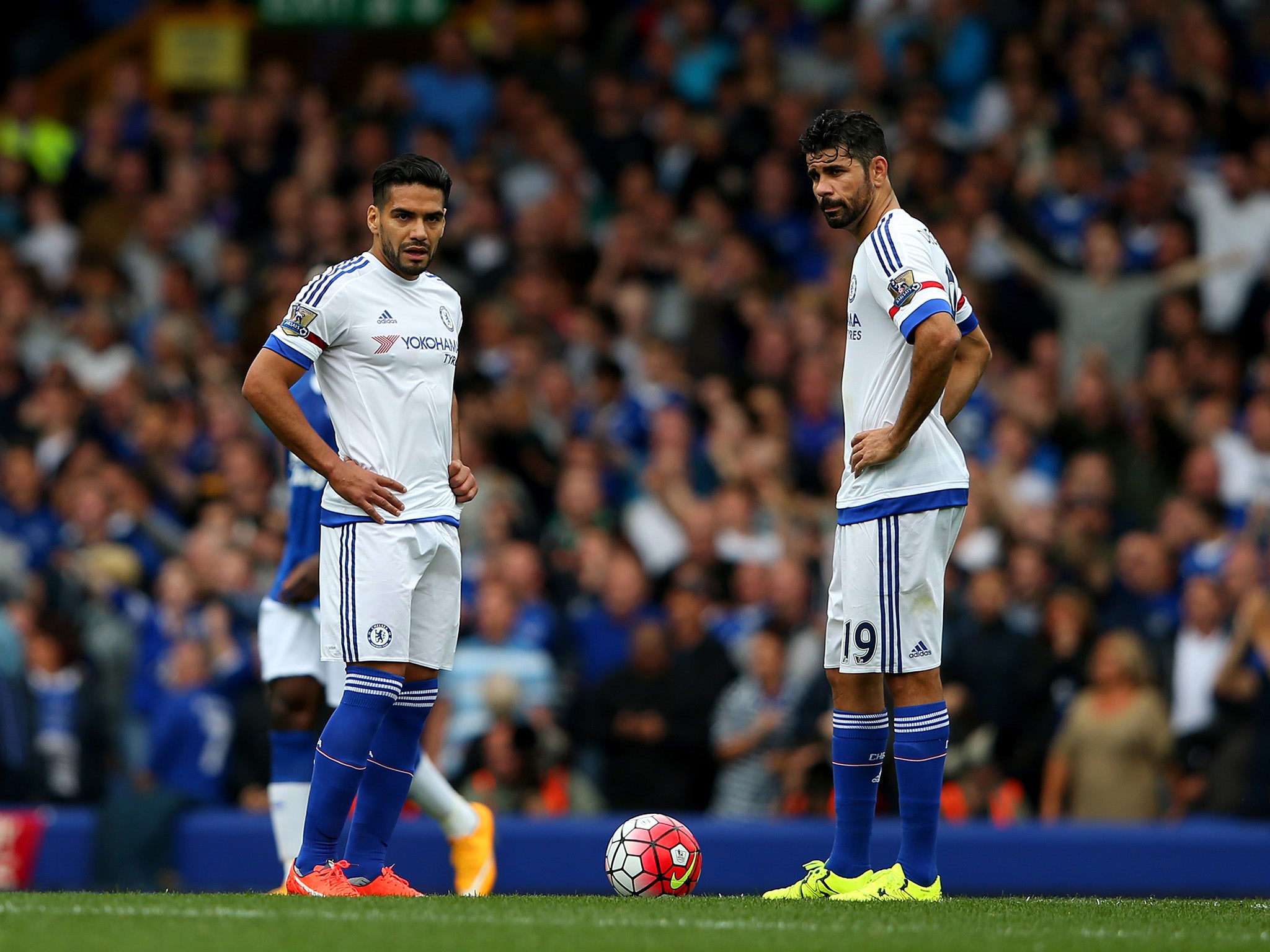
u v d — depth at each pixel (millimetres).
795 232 53594
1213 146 55344
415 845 31609
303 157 59000
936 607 20141
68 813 34062
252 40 68688
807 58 59219
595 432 46312
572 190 55438
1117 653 34531
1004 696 35281
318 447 20094
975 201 50125
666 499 43031
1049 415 45031
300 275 51406
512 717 34781
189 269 54406
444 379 20781
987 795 34438
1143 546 38125
